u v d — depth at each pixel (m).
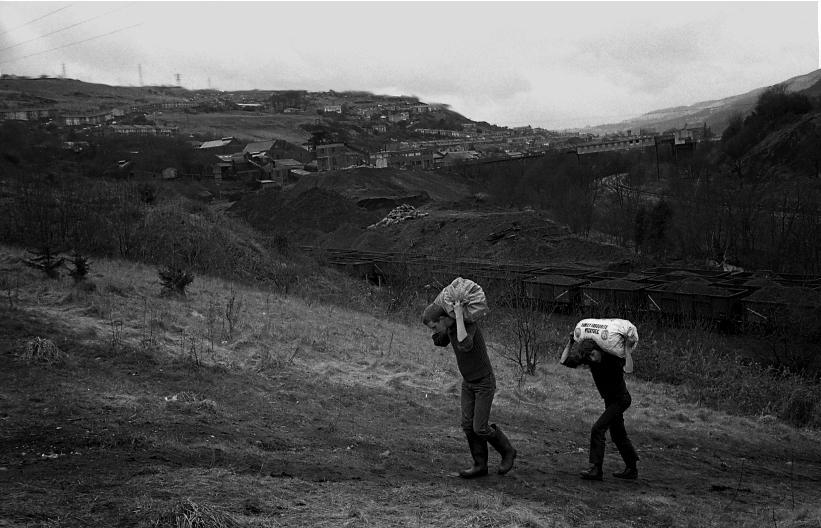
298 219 81.88
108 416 6.99
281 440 7.02
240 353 11.65
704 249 62.72
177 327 12.59
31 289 13.79
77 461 5.44
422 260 46.09
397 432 8.41
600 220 82.81
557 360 17.48
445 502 5.36
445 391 11.79
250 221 82.44
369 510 4.92
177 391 8.59
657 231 64.62
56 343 9.73
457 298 6.18
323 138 159.25
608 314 34.56
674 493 6.86
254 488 5.09
